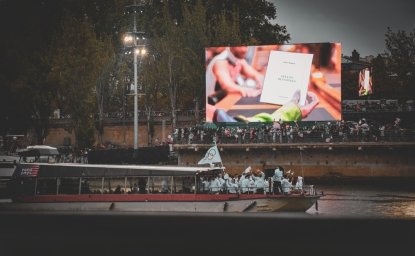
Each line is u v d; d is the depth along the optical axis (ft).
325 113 232.53
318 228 110.01
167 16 291.58
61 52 278.46
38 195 141.18
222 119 237.66
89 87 270.67
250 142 227.61
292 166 228.63
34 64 289.74
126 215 127.34
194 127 252.01
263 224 113.91
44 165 142.72
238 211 135.64
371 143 220.02
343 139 223.10
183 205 136.15
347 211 157.28
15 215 126.93
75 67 271.08
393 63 271.49
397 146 218.79
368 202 177.17
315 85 233.14
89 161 213.25
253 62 236.22
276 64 234.99
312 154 227.20
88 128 269.23
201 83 272.51
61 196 140.15
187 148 229.04
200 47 274.98
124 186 140.15
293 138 225.56
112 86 283.38
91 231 103.81
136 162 213.66
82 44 282.56
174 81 275.80
